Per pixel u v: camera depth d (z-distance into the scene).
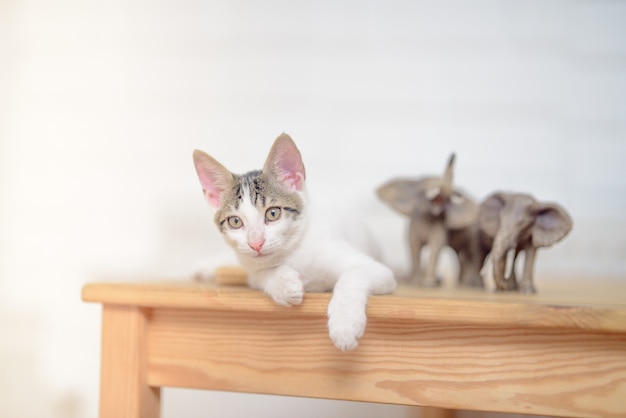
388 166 1.12
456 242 0.83
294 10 1.12
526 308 0.58
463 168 1.12
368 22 1.12
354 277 0.63
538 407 0.60
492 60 1.11
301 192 0.70
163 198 1.13
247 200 0.68
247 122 1.13
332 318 0.59
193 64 1.13
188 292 0.65
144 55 1.13
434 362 0.61
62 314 1.13
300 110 1.13
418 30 1.12
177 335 0.67
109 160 1.13
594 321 0.57
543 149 1.11
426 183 0.84
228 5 1.13
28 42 1.14
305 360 0.64
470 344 0.61
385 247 1.10
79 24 1.14
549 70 1.11
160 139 1.13
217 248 1.11
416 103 1.12
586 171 1.11
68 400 1.13
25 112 1.14
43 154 1.14
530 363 0.60
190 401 1.11
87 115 1.14
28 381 1.13
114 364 0.67
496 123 1.12
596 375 0.59
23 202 1.14
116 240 1.13
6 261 1.14
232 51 1.13
